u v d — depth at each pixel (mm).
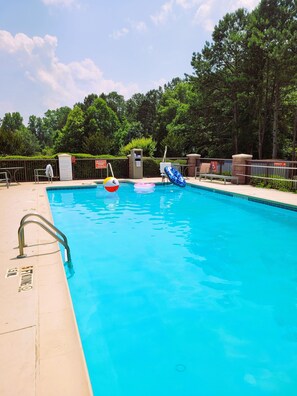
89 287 3906
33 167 14867
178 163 17094
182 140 34031
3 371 1853
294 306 3426
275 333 2904
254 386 2225
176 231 6535
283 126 27641
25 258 3949
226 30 26672
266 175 11406
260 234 6273
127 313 3270
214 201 10117
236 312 3289
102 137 45562
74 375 1818
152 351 2633
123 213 8352
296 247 5457
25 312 2570
